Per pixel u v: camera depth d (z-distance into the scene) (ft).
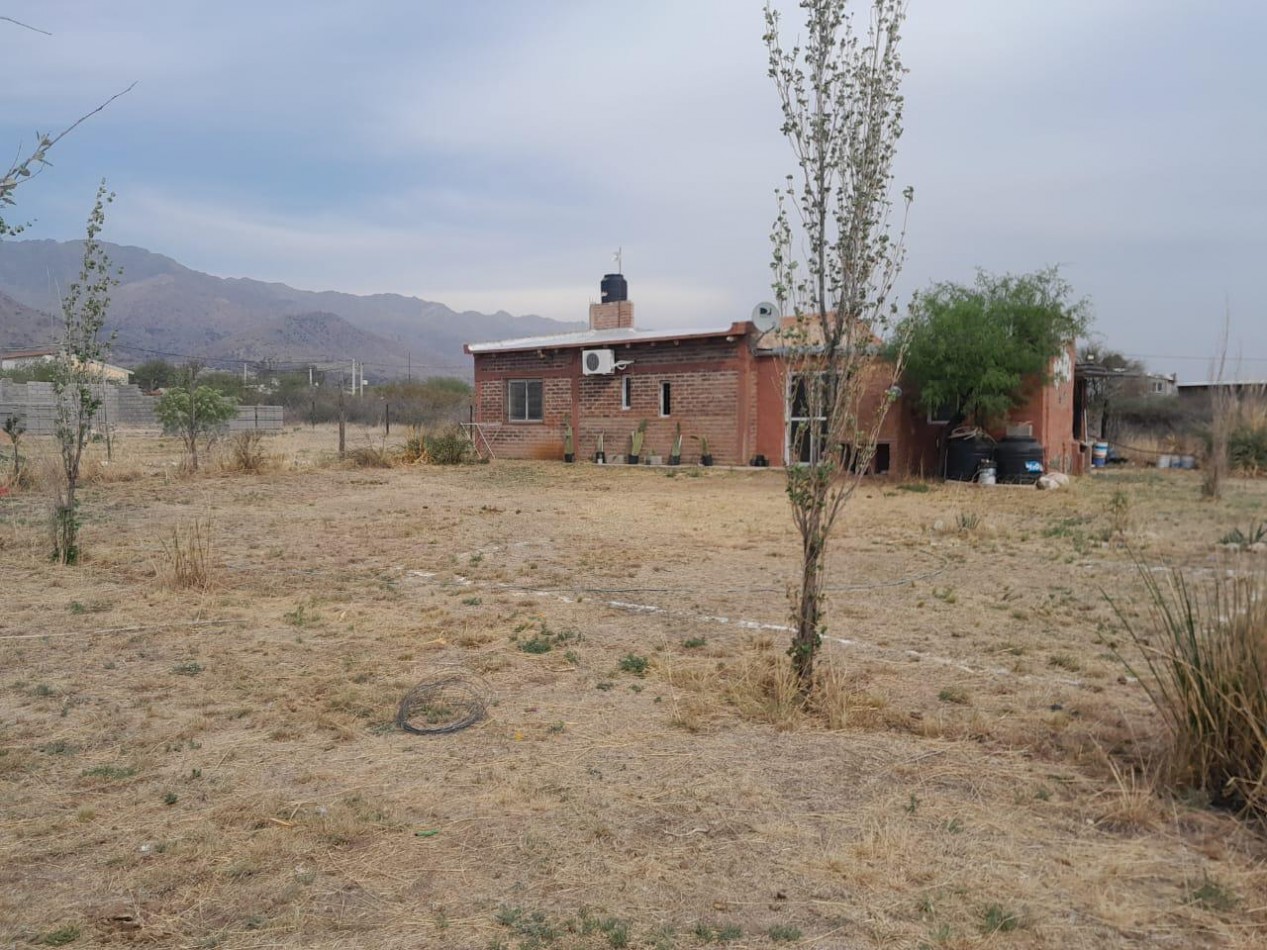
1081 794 12.37
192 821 11.63
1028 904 9.59
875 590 26.78
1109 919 9.30
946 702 16.46
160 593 25.30
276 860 10.64
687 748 14.23
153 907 9.63
